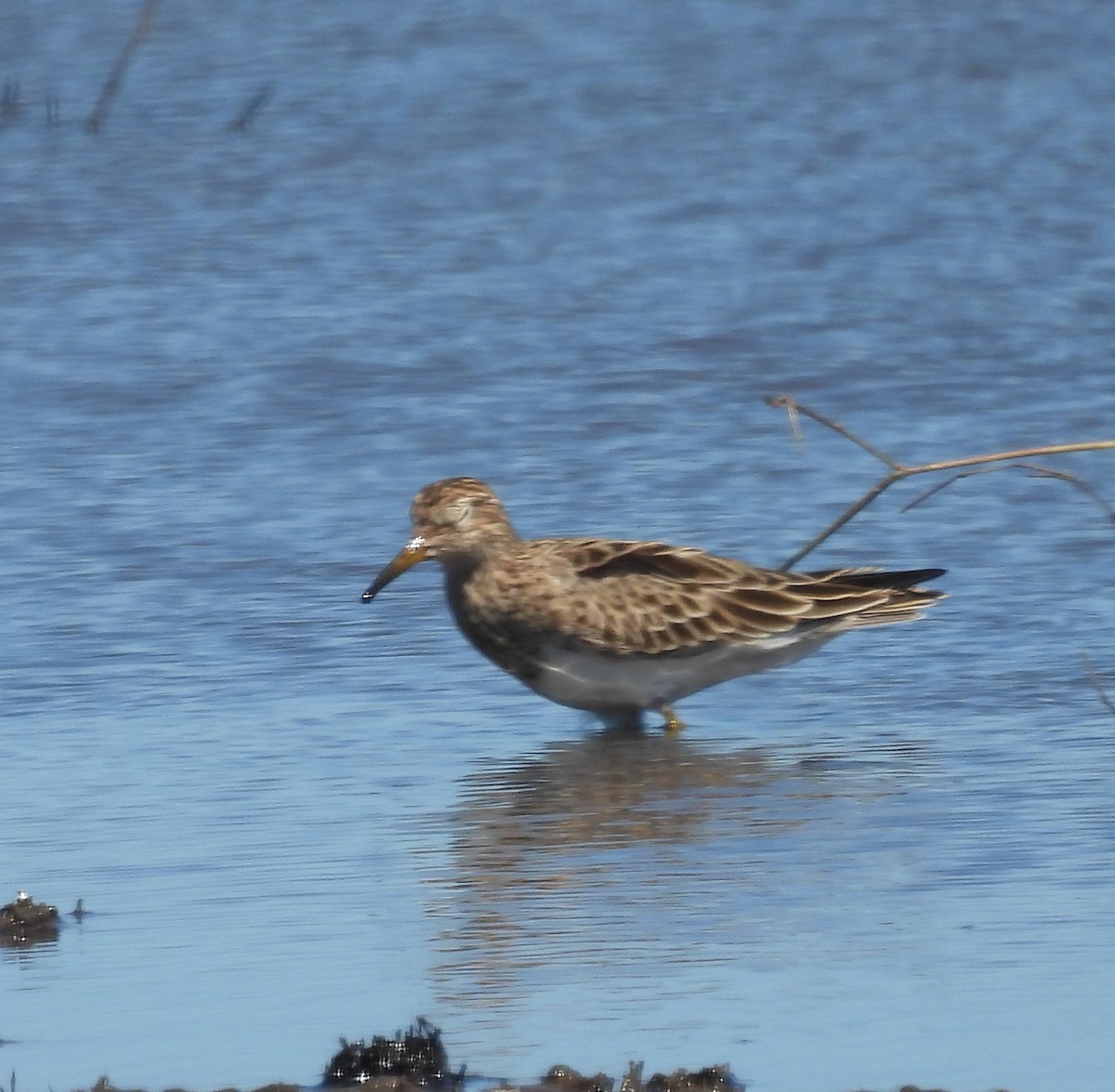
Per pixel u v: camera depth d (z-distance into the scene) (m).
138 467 20.30
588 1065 9.09
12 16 43.12
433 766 13.71
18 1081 9.09
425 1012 9.68
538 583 15.05
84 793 13.06
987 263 28.02
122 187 32.66
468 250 29.23
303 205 31.73
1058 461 19.89
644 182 33.06
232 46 41.72
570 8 44.84
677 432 21.33
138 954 10.50
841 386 22.84
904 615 15.53
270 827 12.44
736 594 15.27
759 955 10.23
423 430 21.47
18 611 16.59
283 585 17.28
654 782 13.35
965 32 42.78
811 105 37.84
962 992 9.70
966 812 12.36
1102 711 14.32
